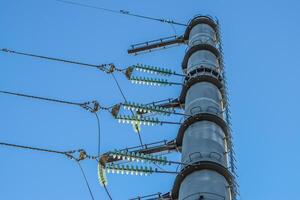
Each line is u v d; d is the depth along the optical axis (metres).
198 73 33.16
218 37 38.69
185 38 40.41
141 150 29.75
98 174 27.34
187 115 29.27
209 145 26.97
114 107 31.03
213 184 24.64
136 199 26.44
